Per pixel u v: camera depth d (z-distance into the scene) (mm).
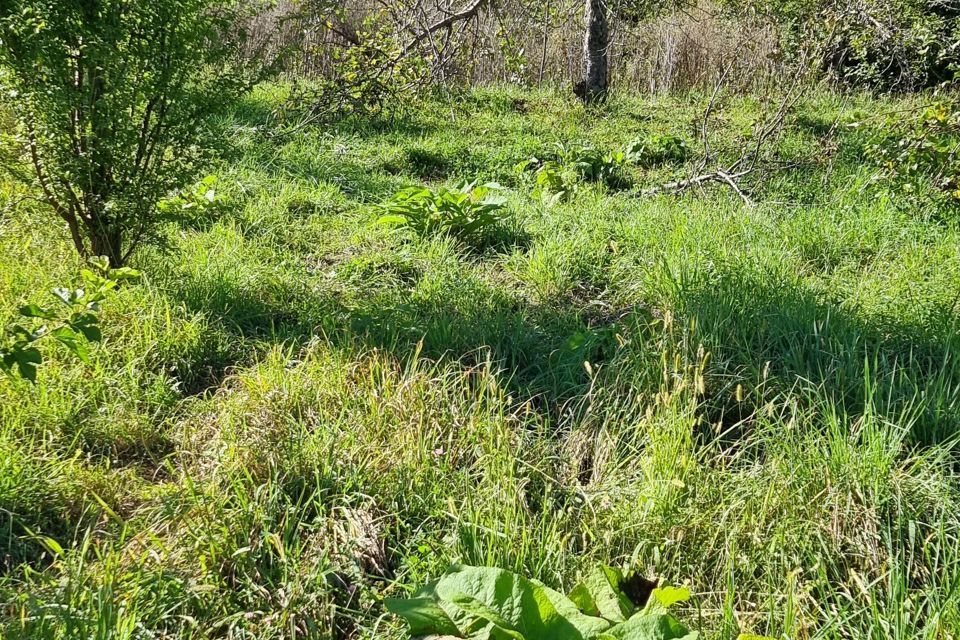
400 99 10141
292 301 4984
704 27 14164
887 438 3389
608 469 3381
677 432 3307
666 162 9047
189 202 6039
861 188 7027
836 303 4809
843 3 10055
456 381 3789
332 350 4113
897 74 13336
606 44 12445
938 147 6629
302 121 9383
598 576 2578
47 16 4270
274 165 7645
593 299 5324
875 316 4629
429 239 6113
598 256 5836
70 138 4484
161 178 4852
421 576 2771
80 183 4570
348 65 9867
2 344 3441
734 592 2678
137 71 4566
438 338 4441
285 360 4055
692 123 9703
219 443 3430
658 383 3861
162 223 5371
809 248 5938
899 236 6012
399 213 6344
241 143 8070
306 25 9945
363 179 7652
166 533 2955
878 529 2908
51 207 4824
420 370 3969
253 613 2592
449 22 10352
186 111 4793
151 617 2572
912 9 10773
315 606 2648
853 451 3146
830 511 2939
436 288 5141
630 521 2986
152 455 3486
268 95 10672
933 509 3053
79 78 4492
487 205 6242
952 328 4289
